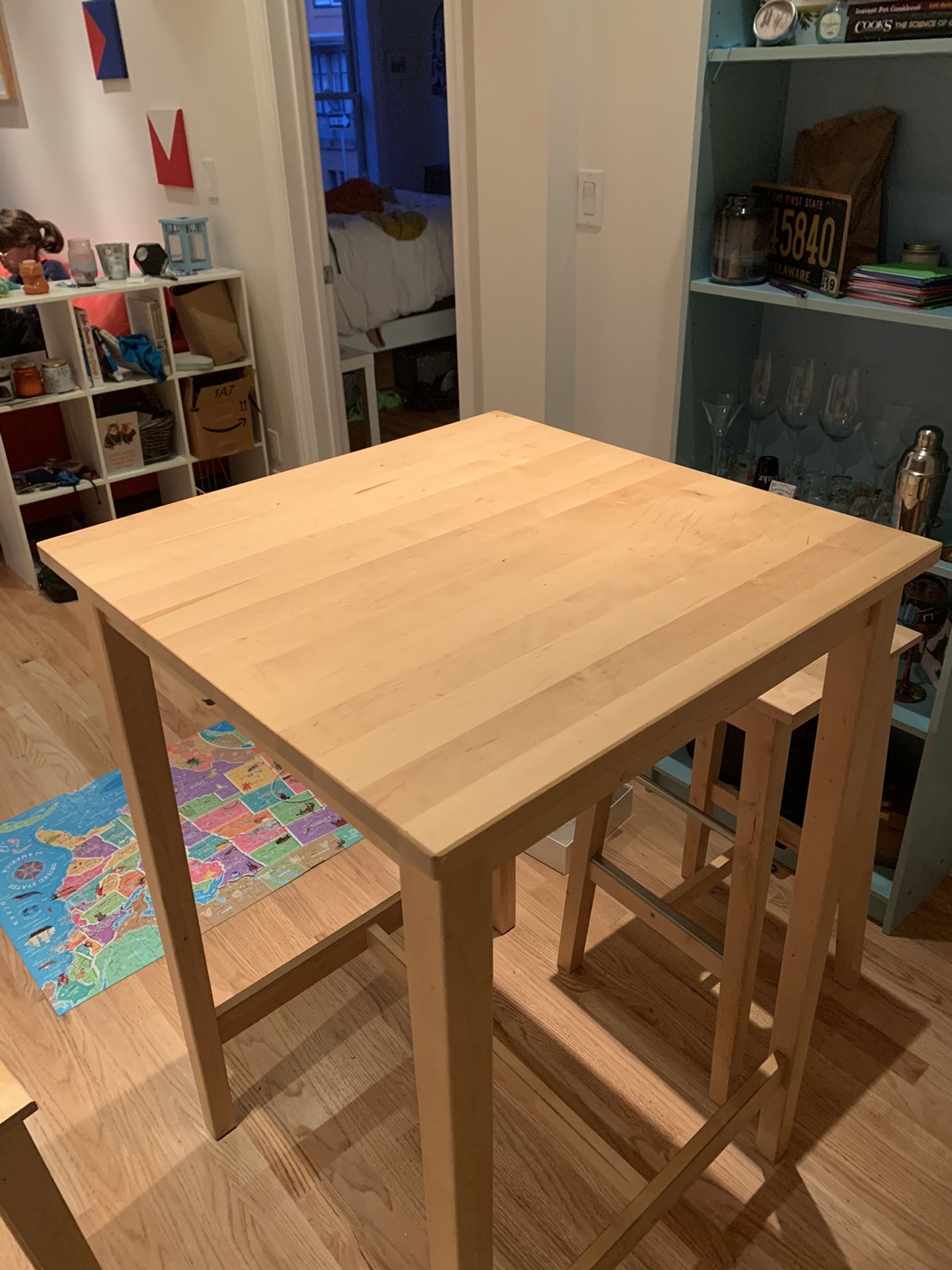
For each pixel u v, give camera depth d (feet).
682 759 7.88
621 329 8.18
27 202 17.67
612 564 3.34
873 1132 5.28
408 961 2.59
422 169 21.24
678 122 7.09
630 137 7.45
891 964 6.31
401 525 3.69
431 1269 3.28
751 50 5.61
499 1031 5.88
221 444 12.23
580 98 7.65
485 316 8.93
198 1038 4.89
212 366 11.86
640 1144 5.22
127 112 13.16
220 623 3.03
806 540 3.53
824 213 5.80
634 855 7.22
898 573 3.30
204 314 11.66
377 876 7.08
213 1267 4.72
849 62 6.10
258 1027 5.96
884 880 6.63
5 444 11.58
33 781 8.14
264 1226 4.89
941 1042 5.79
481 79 7.93
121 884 7.04
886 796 6.91
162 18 11.46
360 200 17.29
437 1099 2.76
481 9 7.66
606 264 8.05
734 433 7.42
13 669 9.78
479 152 8.25
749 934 4.76
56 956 6.46
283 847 7.36
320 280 11.20
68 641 10.27
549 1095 4.48
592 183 7.86
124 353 11.21
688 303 6.50
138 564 3.45
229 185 11.50
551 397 8.70
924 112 5.88
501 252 8.46
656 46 7.02
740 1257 4.71
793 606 3.05
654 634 2.90
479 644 2.87
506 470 4.22
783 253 6.22
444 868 2.13
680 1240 4.78
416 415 17.62
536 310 8.39
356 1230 4.85
